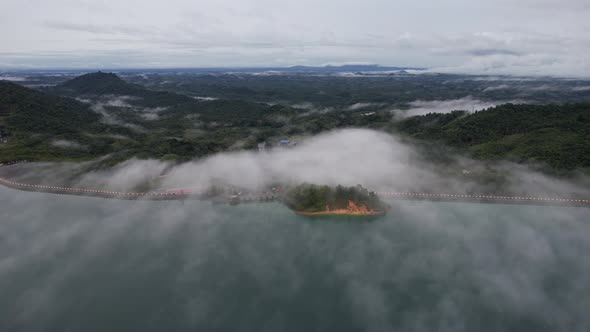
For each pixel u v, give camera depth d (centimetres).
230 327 7719
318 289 8881
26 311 8038
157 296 8594
